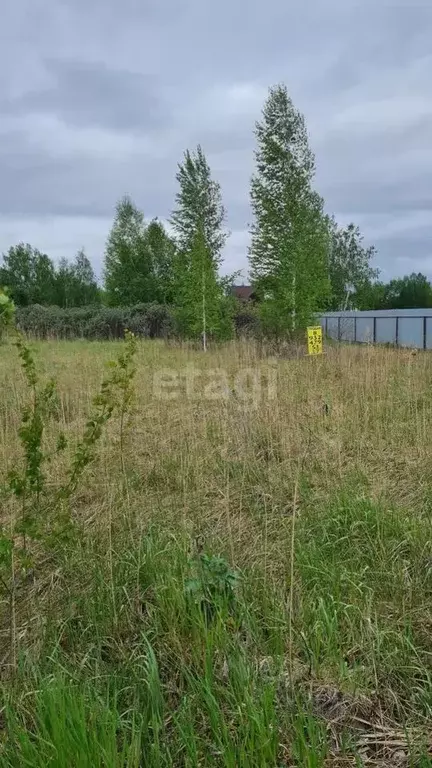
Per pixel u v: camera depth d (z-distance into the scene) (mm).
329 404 6066
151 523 3471
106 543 3283
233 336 15922
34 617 2633
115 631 2494
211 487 4227
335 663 2221
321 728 1859
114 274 35500
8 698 2014
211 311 15578
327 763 1798
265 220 15227
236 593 2590
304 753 1743
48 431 5363
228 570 2602
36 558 3186
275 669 2154
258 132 15195
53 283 46875
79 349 14000
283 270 14883
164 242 35438
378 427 5520
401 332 18969
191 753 1756
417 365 8648
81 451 2494
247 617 2428
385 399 6738
